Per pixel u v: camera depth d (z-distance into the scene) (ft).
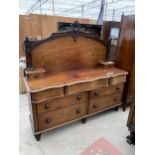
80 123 6.49
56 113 5.32
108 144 3.86
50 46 5.55
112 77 6.09
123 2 16.79
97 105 6.44
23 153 4.93
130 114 5.28
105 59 7.29
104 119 6.85
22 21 13.14
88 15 23.49
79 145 5.32
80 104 5.84
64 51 5.91
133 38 6.32
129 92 7.20
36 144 5.30
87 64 6.77
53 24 14.88
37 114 4.91
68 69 6.30
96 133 5.93
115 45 7.81
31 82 4.95
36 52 5.34
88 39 6.35
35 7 19.89
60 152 5.01
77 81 5.19
